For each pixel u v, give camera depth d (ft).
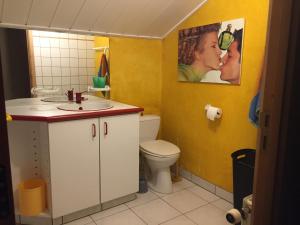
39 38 7.45
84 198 6.68
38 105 7.21
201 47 7.88
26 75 7.38
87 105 7.66
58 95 8.05
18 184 6.37
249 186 6.17
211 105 7.79
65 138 6.11
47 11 6.63
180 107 9.05
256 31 6.33
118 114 6.84
